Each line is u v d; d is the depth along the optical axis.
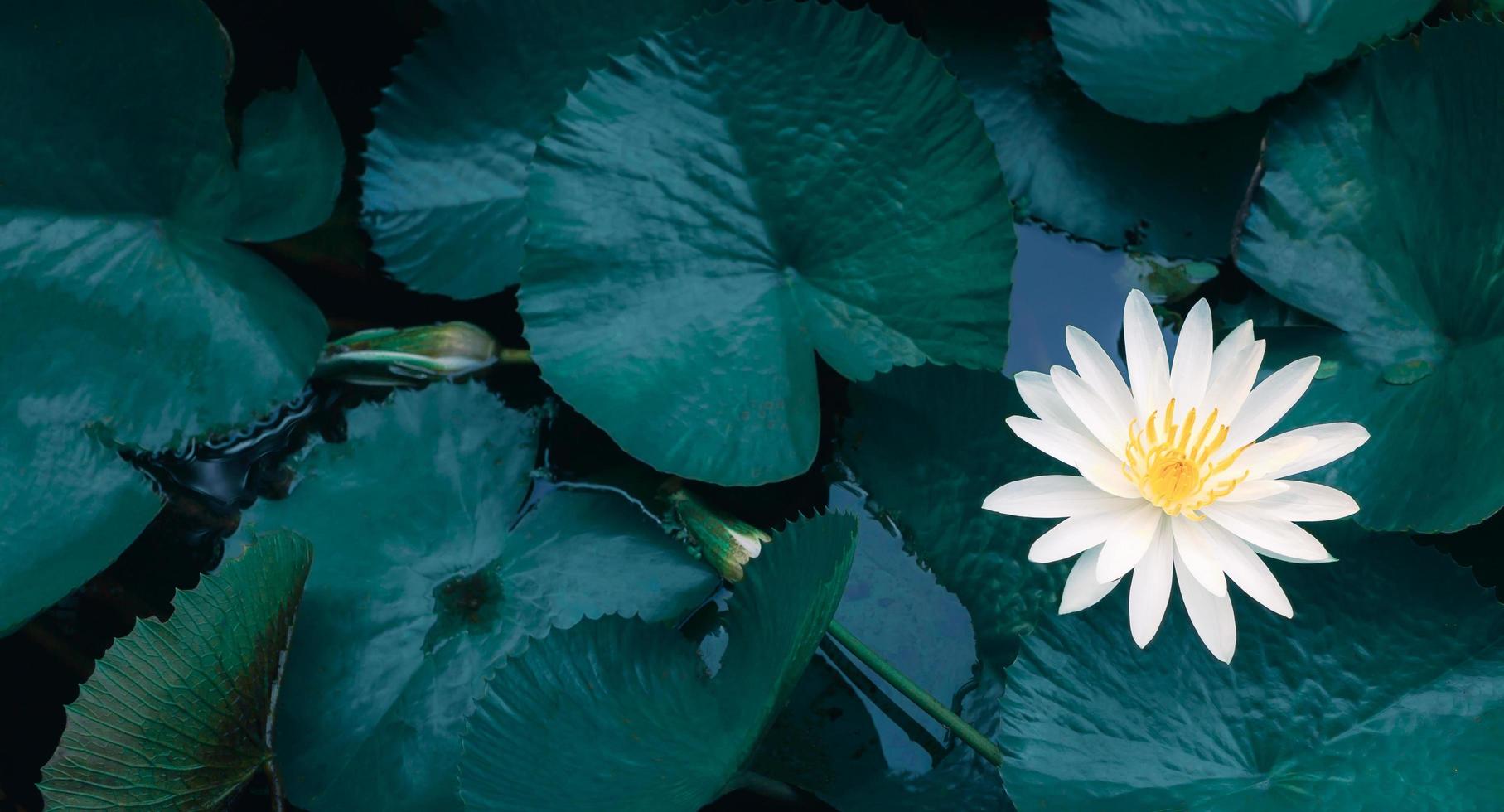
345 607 2.01
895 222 2.03
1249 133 2.06
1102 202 2.07
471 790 1.96
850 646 2.00
